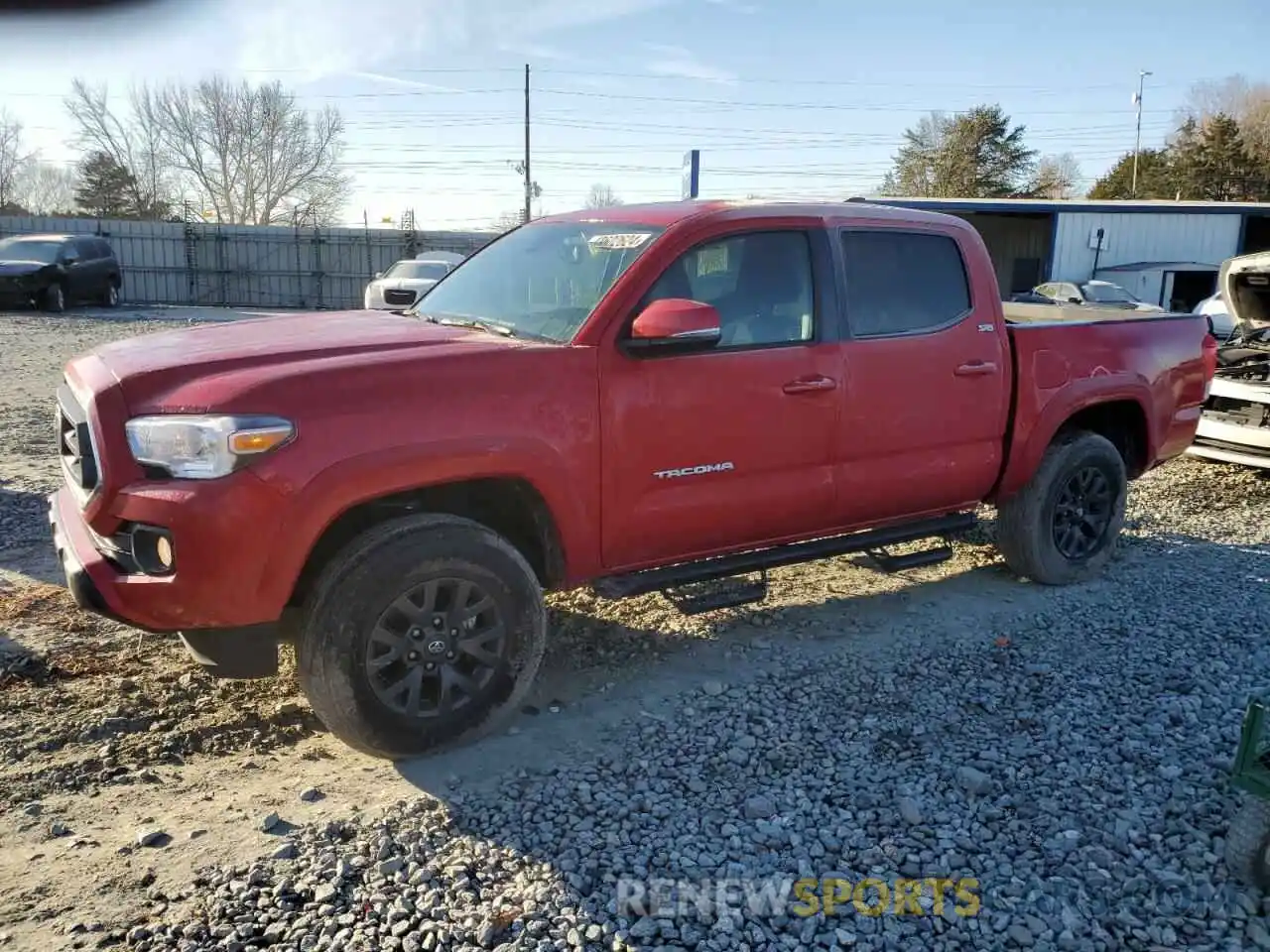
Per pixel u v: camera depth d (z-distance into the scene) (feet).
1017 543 18.56
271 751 12.59
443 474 11.82
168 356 11.96
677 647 16.05
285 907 9.34
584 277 14.08
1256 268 27.99
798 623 17.11
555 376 12.63
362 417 11.39
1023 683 14.67
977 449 17.04
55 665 14.44
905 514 16.69
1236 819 9.99
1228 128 234.17
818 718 13.51
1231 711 13.84
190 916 9.19
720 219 14.23
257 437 10.77
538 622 12.78
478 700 12.46
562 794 11.43
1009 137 228.43
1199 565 20.49
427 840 10.46
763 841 10.60
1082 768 12.21
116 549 11.24
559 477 12.71
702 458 13.94
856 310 15.43
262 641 11.71
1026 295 86.89
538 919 9.23
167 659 14.92
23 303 80.02
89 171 191.62
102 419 11.05
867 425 15.48
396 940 8.91
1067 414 17.97
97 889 9.61
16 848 10.28
